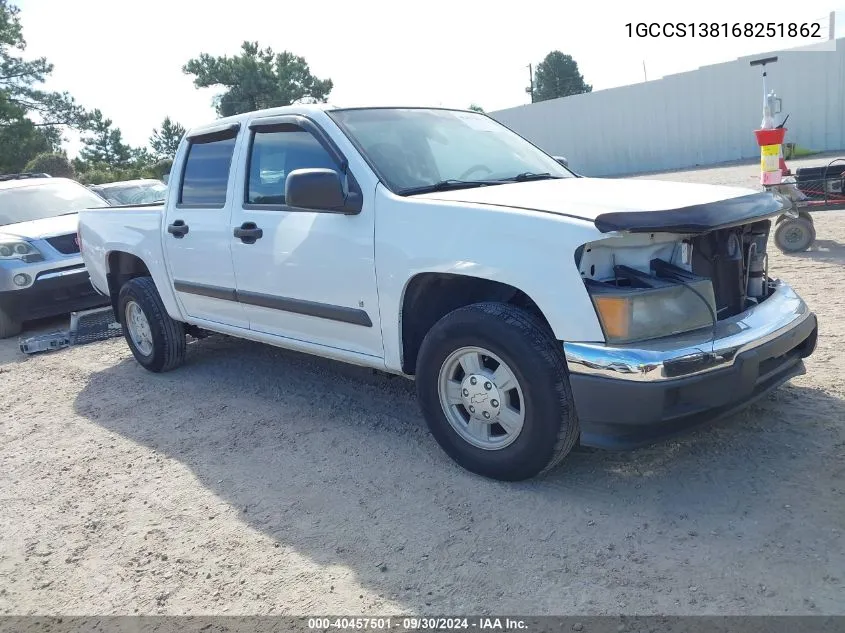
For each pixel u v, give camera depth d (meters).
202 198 5.02
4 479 4.25
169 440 4.54
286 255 4.25
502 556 2.91
